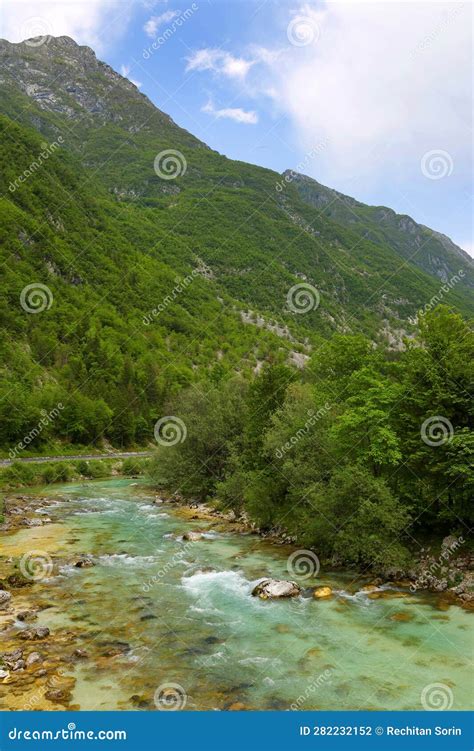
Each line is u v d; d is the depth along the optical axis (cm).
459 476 2405
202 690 1454
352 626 1922
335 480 2780
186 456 5031
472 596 2141
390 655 1683
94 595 2244
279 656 1673
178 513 4334
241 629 1894
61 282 16575
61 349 12644
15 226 16688
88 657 1633
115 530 3622
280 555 2944
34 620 1934
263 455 3681
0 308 12594
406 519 2520
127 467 7444
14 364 10269
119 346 15250
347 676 1546
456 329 2789
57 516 4138
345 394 3856
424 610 2064
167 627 1903
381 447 2662
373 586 2364
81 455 8488
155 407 11819
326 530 2734
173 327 19288
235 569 2675
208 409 5512
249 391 4500
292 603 2173
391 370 3372
